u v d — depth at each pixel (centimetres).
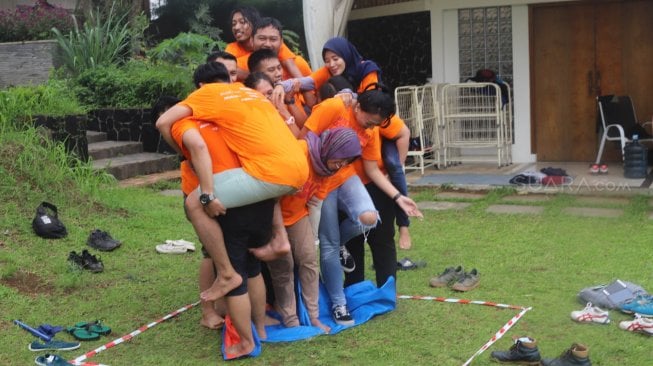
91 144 1183
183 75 1234
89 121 1241
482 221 817
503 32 1148
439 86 1130
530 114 1148
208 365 463
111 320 540
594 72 1122
